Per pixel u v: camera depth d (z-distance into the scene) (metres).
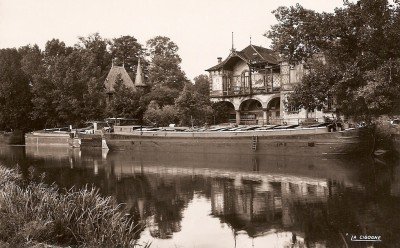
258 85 58.75
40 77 64.25
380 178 22.75
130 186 22.69
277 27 31.22
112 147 46.50
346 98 31.88
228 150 38.25
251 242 12.57
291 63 32.53
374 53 28.69
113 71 77.12
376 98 26.81
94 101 63.06
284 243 12.38
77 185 23.12
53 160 38.09
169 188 21.84
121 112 57.69
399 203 16.66
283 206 16.88
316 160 31.86
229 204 17.62
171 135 42.00
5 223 10.74
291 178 23.77
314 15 29.59
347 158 32.50
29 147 57.12
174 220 15.24
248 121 58.72
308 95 32.41
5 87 64.69
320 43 30.45
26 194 12.98
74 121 63.44
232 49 59.03
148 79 81.38
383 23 26.95
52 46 79.44
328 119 39.06
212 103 57.69
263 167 29.14
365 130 32.50
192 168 30.06
